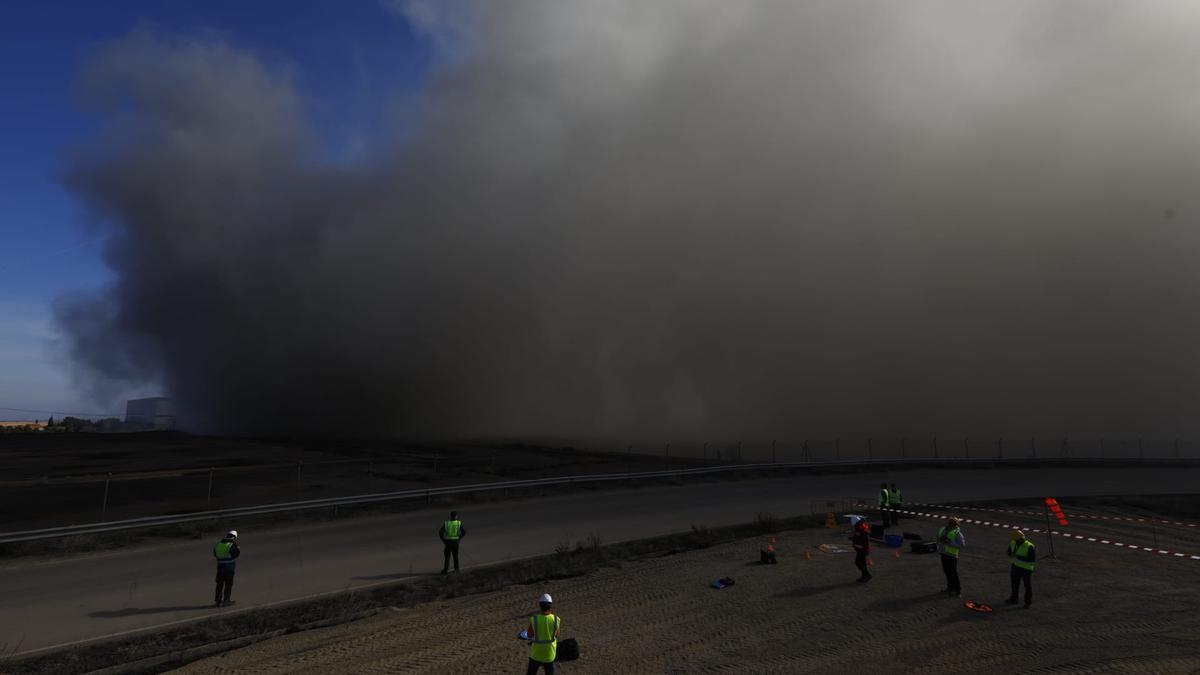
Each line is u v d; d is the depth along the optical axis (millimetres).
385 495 24562
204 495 26453
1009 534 20703
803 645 10484
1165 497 30844
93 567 15828
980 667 9492
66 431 73812
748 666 9609
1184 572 15539
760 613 12219
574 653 9414
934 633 11008
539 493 29766
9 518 21672
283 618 12273
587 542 19109
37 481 28828
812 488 32469
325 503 22953
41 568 15688
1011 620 11711
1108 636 10844
